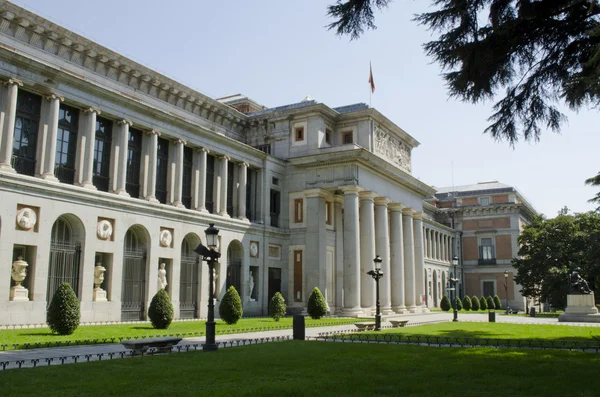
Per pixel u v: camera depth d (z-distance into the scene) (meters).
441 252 96.25
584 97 16.98
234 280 48.66
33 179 31.67
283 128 56.28
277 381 13.18
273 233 52.81
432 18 17.23
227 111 54.09
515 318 55.16
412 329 34.50
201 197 45.69
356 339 26.31
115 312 36.28
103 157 38.38
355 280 50.66
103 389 11.88
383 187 58.31
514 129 18.89
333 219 56.41
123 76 43.19
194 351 20.00
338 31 17.88
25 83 32.38
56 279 33.56
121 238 37.34
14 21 35.25
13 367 15.67
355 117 56.72
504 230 99.81
